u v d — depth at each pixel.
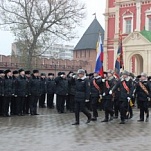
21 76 18.41
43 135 12.23
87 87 15.16
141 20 47.59
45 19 44.75
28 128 13.80
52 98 23.00
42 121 16.11
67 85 20.53
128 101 16.09
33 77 19.08
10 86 17.75
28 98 19.23
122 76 16.48
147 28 47.03
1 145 10.36
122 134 12.80
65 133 12.75
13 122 15.55
